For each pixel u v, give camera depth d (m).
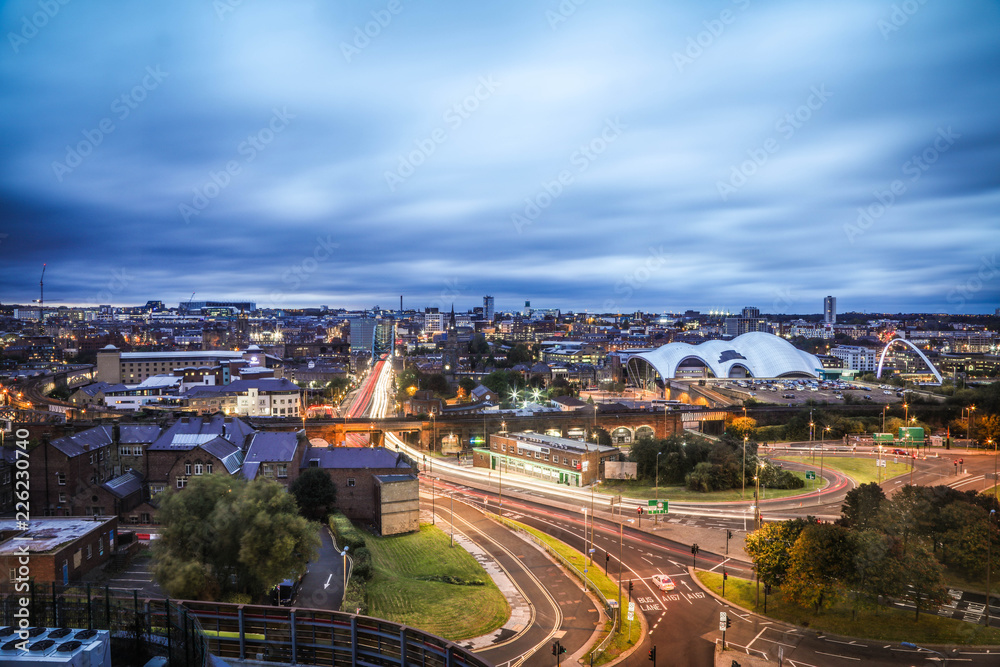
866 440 197.50
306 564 78.44
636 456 154.25
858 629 75.12
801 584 76.81
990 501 97.88
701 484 141.38
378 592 78.56
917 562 75.62
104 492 101.69
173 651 28.94
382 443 191.50
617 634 72.44
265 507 73.88
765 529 85.38
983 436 189.62
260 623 32.94
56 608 32.72
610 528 115.25
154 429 120.62
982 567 87.31
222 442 113.38
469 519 119.56
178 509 71.44
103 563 83.81
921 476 151.75
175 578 65.50
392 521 108.44
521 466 161.25
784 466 162.75
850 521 92.25
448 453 185.50
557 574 91.25
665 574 92.88
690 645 70.94
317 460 115.94
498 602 80.19
